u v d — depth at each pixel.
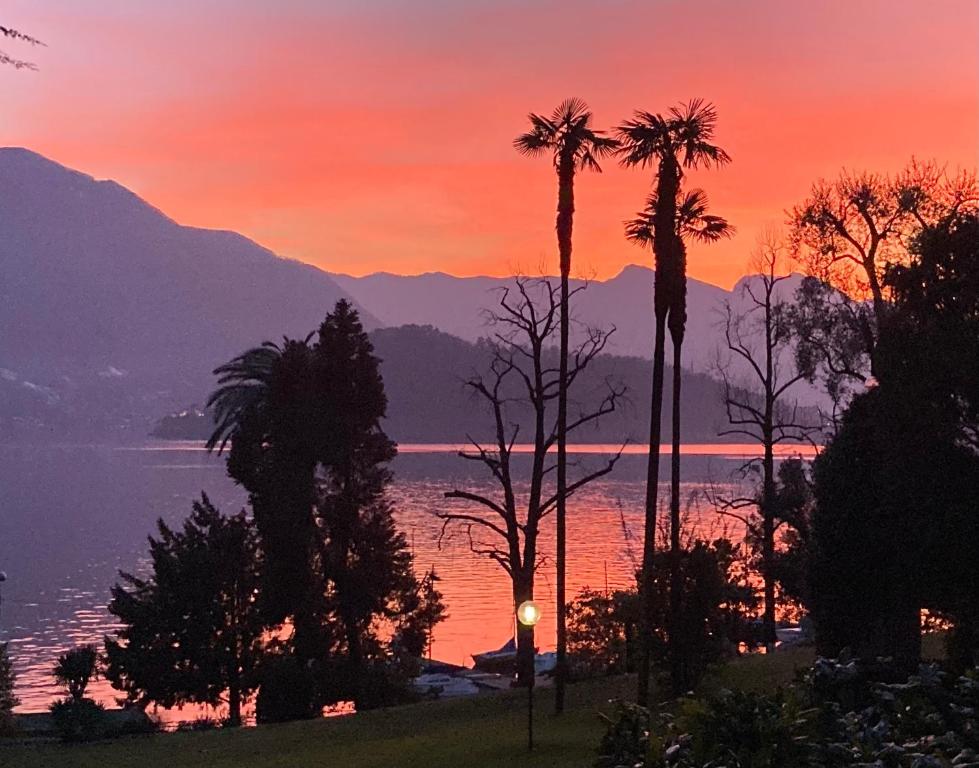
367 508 46.16
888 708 13.52
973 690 13.45
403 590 46.72
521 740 23.41
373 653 45.97
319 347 46.16
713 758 12.05
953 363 20.67
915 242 23.11
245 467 45.53
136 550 132.38
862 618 22.91
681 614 26.00
